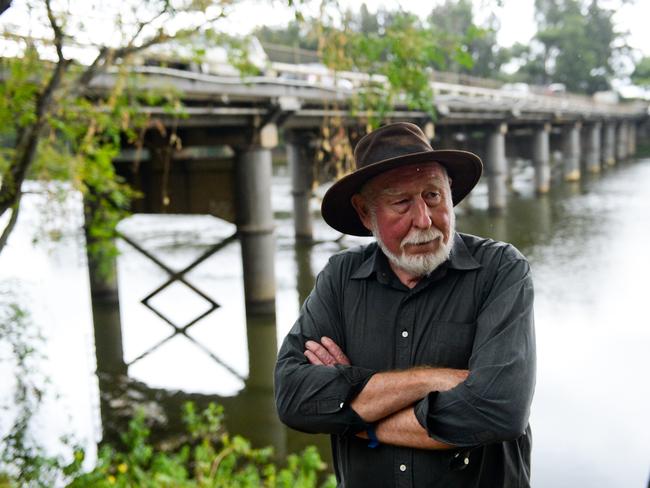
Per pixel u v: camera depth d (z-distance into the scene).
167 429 8.38
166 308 14.13
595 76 55.81
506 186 36.66
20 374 6.29
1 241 4.86
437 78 20.75
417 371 1.92
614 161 54.03
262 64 11.27
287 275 17.05
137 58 5.86
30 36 4.65
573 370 9.35
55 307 12.71
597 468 6.79
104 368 10.32
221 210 13.72
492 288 1.95
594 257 16.91
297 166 21.39
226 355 11.25
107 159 5.44
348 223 2.21
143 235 22.97
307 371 2.04
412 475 1.93
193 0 4.68
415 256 1.92
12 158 4.87
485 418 1.79
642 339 10.48
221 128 13.39
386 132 2.00
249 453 6.38
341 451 2.07
